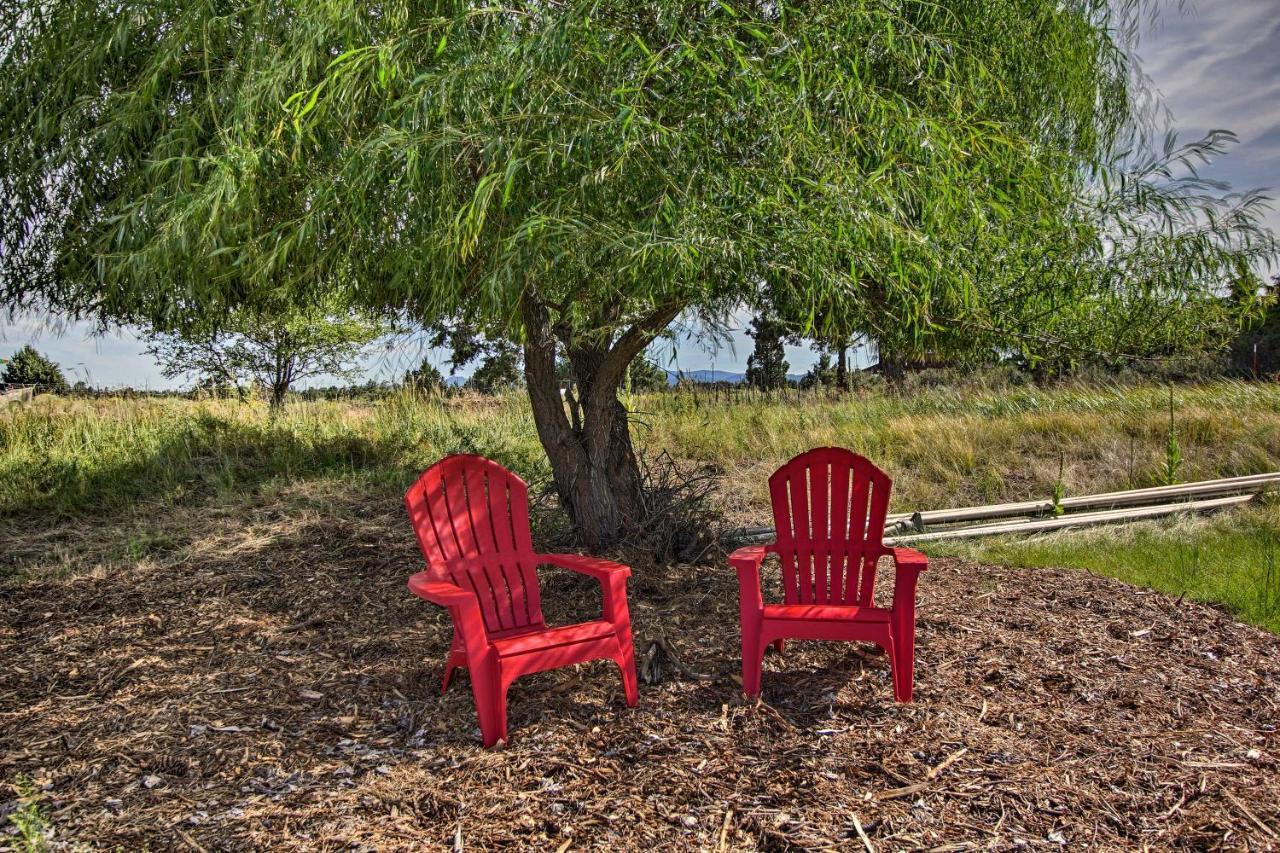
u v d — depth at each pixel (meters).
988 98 3.57
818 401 12.37
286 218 3.56
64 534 5.62
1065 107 4.10
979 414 10.82
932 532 6.64
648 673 3.36
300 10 3.05
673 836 2.29
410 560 5.00
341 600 4.38
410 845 2.25
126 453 7.26
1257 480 7.34
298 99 3.09
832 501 3.69
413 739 2.91
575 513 5.02
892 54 3.14
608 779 2.60
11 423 7.73
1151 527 6.47
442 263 2.97
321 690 3.34
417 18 3.16
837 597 3.63
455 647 3.24
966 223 3.16
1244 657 3.70
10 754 2.81
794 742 2.83
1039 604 4.43
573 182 2.78
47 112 4.14
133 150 4.08
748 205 2.68
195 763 2.74
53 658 3.70
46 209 4.50
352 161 2.85
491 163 2.64
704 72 2.64
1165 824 2.34
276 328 9.37
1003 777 2.59
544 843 2.26
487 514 3.52
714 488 5.67
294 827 2.34
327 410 9.83
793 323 3.40
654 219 2.55
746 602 3.20
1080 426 9.47
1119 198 3.58
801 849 2.22
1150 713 3.08
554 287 3.07
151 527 5.73
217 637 3.92
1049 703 3.15
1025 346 3.82
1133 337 3.85
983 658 3.59
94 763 2.75
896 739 2.84
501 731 2.85
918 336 3.55
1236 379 11.35
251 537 5.49
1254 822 2.34
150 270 3.46
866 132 2.96
